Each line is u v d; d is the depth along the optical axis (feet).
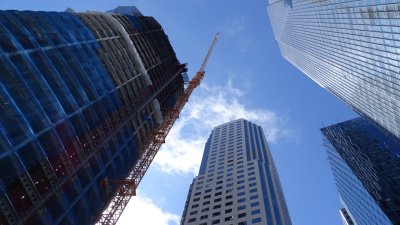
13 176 110.83
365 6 303.07
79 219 143.84
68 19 187.32
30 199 115.96
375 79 347.15
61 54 159.53
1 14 141.90
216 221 314.76
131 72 219.20
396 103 320.29
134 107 207.21
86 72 171.32
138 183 223.10
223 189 368.48
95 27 207.92
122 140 191.42
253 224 298.15
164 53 291.79
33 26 154.10
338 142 456.45
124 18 254.06
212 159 466.70
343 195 448.24
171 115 295.69
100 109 170.71
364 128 460.55
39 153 122.72
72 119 146.72
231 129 572.51
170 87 287.89
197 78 373.40
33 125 123.85
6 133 111.75
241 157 442.91
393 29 273.75
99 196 162.20
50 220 123.75
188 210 346.33
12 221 107.24
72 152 142.61
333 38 409.69
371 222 340.39
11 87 121.49
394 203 298.35
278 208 332.19
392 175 334.44
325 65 509.76
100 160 164.96
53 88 142.82
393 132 361.71
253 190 348.79
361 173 365.61
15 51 131.23
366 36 324.39
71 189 139.54
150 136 235.81
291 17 577.02
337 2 353.51
